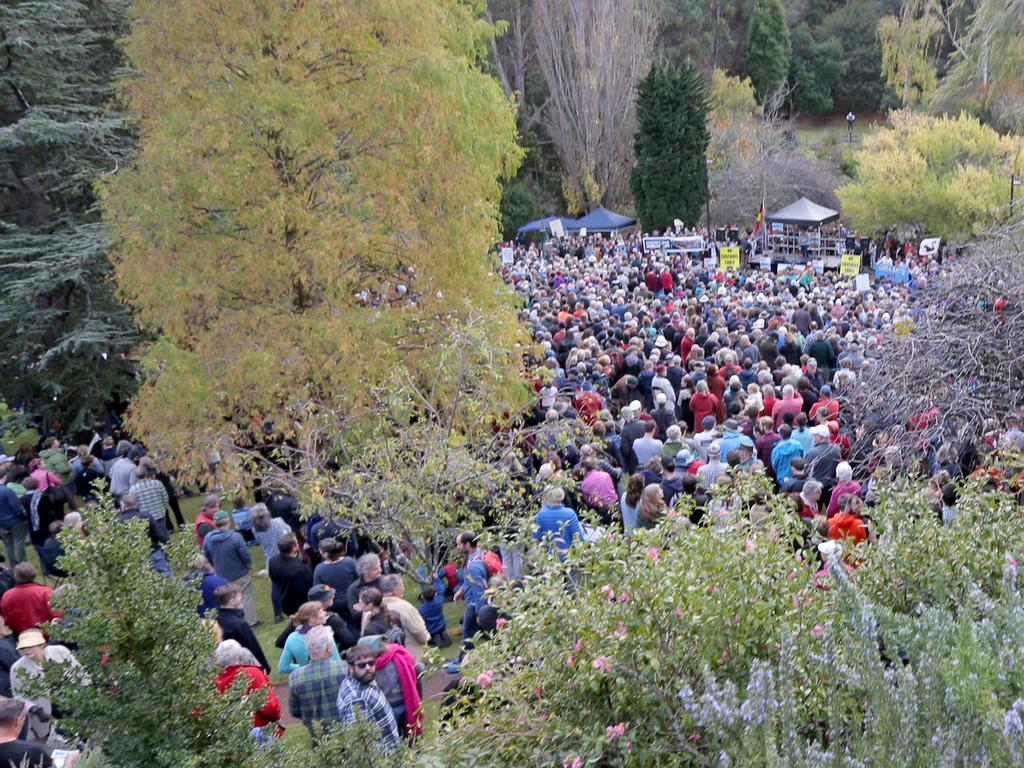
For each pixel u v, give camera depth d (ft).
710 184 159.12
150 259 44.60
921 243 115.34
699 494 34.55
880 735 13.33
